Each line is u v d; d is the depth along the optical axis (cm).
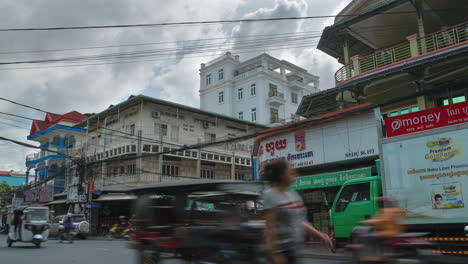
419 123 1233
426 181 880
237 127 3591
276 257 383
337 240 1003
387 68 1608
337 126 1555
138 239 723
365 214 938
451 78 1470
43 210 1702
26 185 4247
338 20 1939
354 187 1007
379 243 485
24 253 1315
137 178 2720
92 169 3155
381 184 971
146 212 710
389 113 1678
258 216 574
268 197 396
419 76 1505
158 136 2938
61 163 3816
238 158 3441
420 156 897
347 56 1905
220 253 539
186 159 3109
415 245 473
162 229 664
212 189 626
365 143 1452
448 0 1620
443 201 844
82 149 3241
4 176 6119
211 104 4569
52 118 4094
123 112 3105
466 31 1472
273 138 1797
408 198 903
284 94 4475
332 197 1518
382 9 1652
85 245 1744
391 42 1998
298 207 399
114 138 3122
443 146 860
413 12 1642
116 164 3000
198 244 584
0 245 1800
